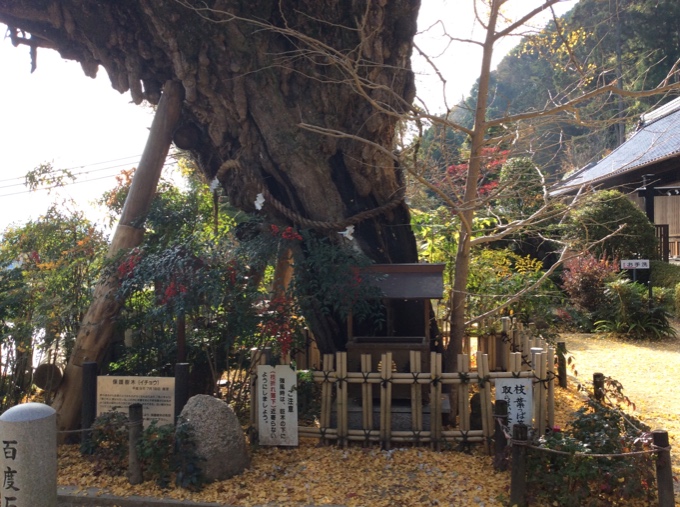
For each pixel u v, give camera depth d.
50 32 6.23
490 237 5.72
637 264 11.54
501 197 6.43
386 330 5.86
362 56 5.77
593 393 6.60
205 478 4.44
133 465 4.52
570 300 12.04
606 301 11.55
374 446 5.06
